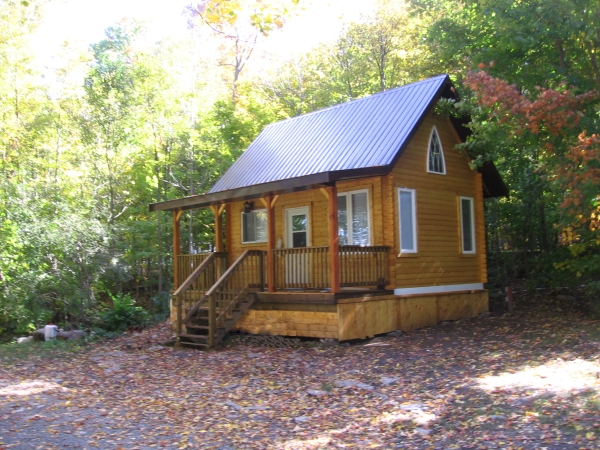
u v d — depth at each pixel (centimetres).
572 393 741
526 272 2086
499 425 658
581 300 1719
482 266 1761
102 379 1062
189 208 1705
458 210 1691
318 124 1812
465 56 1744
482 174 1812
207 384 987
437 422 693
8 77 2316
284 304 1410
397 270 1458
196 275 1511
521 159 1797
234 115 2716
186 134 2427
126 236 2334
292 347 1334
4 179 2033
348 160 1480
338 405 805
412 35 2822
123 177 2431
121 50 3194
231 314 1434
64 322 2022
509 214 2059
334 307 1302
